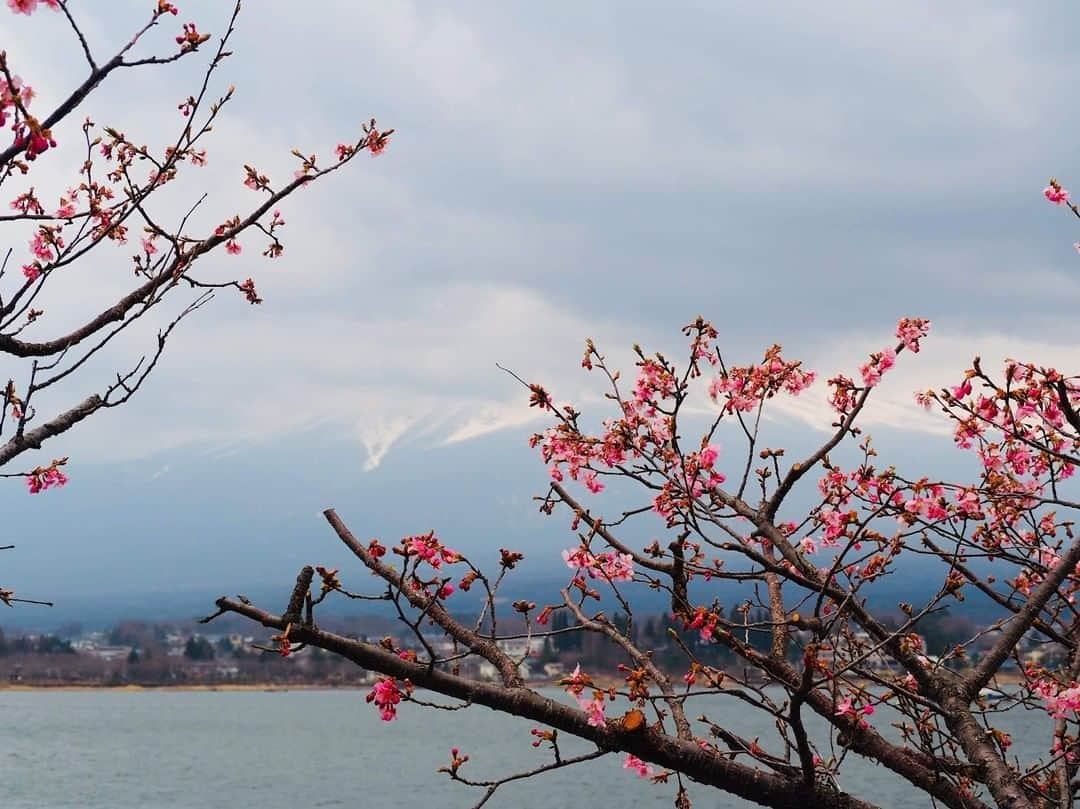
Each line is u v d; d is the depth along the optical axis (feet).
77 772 327.06
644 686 24.08
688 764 24.23
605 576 26.58
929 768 27.45
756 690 25.20
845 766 221.66
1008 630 27.53
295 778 310.45
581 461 29.55
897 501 29.86
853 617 27.86
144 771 331.57
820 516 31.09
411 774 317.42
